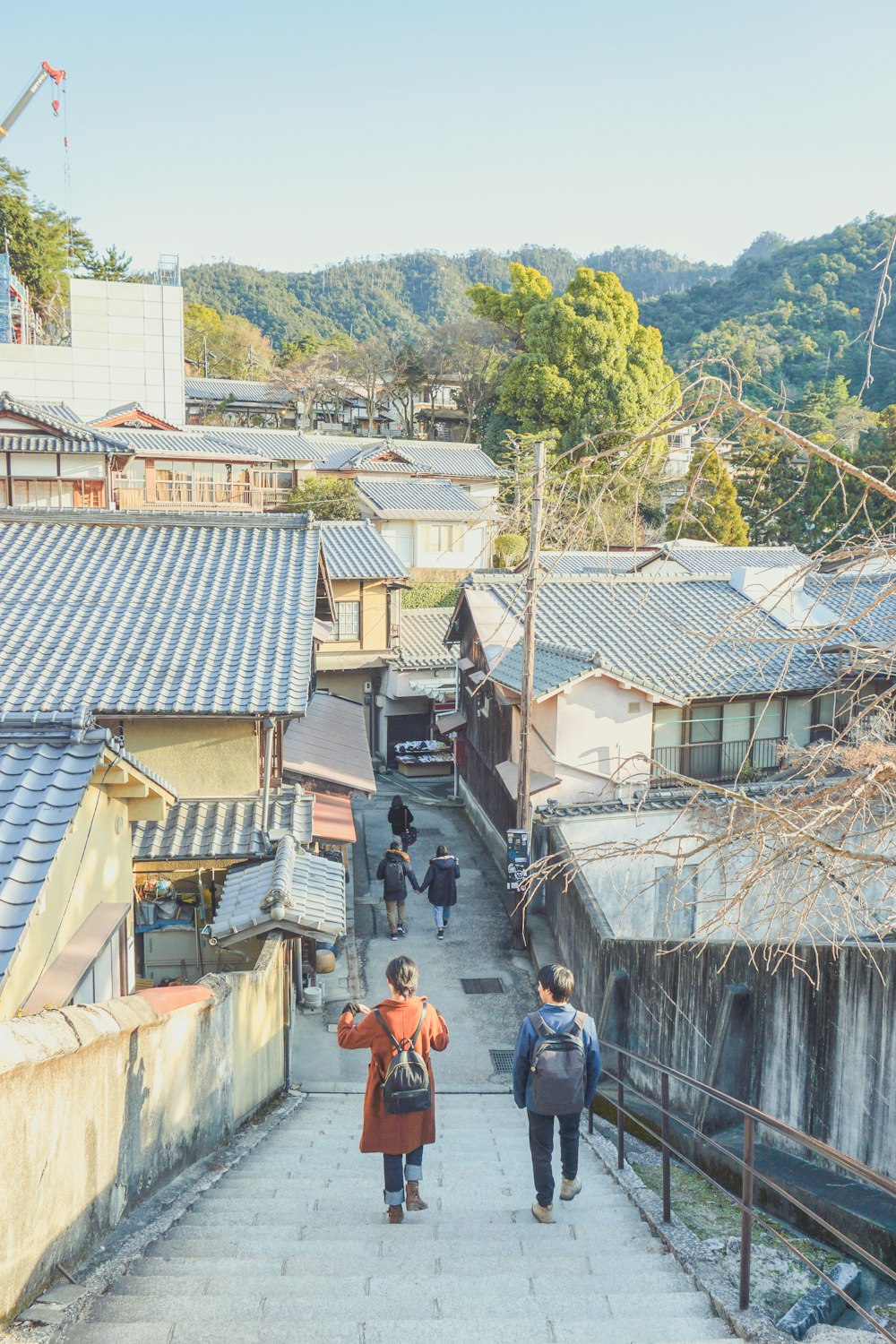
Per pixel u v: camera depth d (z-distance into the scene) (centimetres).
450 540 3984
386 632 2883
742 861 1209
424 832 2241
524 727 1527
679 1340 377
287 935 1072
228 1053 779
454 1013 1346
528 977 1473
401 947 1580
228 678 1315
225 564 1595
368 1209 568
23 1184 376
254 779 1350
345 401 6806
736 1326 391
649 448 593
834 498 3253
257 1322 378
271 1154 735
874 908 640
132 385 4644
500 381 5734
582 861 746
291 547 1655
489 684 1966
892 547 515
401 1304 407
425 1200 600
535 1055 532
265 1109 942
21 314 5059
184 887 1266
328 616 1947
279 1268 451
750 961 790
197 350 8044
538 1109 529
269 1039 972
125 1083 515
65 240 6538
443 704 2866
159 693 1272
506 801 1886
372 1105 536
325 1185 624
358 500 4047
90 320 4562
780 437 593
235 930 1047
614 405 4428
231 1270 447
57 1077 414
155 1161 580
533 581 1187
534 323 4659
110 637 1384
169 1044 604
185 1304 393
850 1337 395
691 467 578
